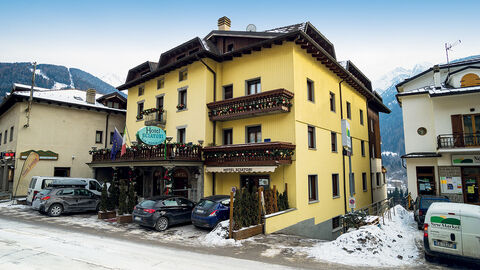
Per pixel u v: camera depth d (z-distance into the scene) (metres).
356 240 9.34
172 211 13.20
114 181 19.20
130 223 14.21
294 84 15.58
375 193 26.27
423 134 19.06
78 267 7.26
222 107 17.09
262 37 17.08
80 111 26.72
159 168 19.52
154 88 21.98
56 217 15.69
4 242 9.64
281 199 14.43
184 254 8.87
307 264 7.97
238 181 16.86
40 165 23.86
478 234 7.48
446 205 8.52
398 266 7.86
